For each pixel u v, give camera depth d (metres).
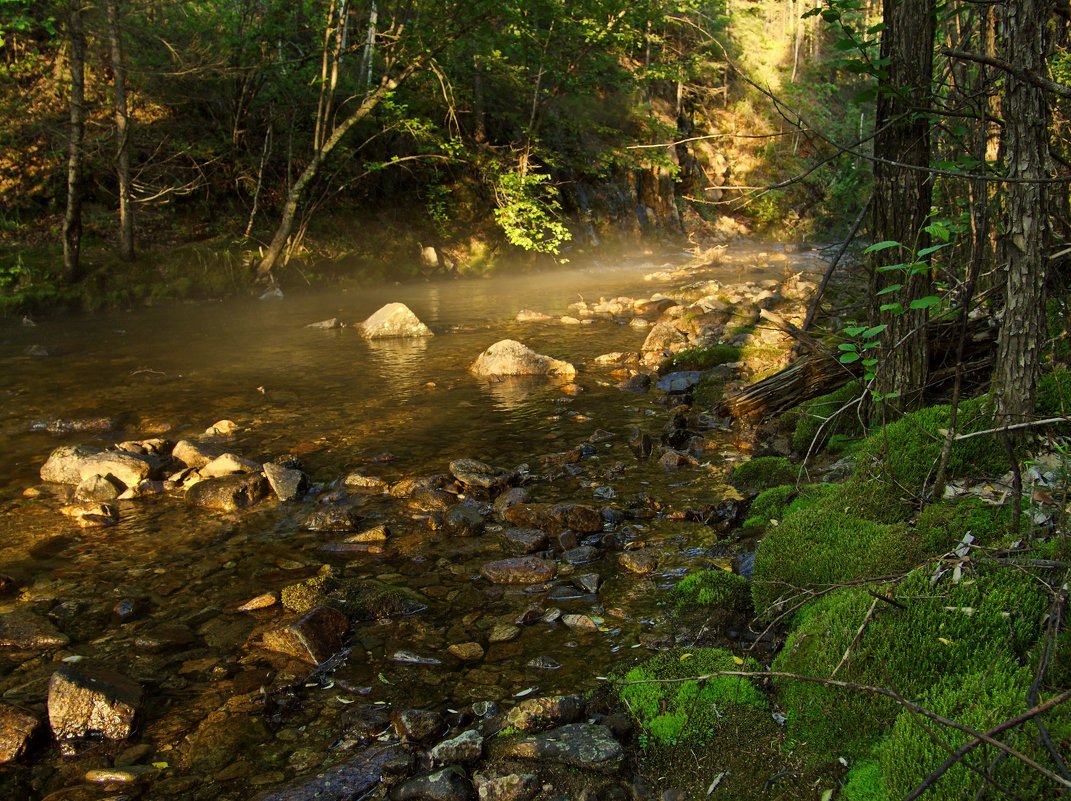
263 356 10.25
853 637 2.61
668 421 7.00
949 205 4.62
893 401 4.64
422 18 16.38
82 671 3.05
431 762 2.61
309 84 16.97
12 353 10.37
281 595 3.91
